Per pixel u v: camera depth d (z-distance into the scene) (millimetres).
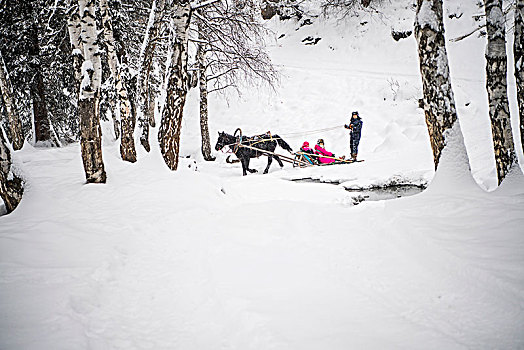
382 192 9359
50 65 14320
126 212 6414
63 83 14977
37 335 2916
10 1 13055
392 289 3617
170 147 9172
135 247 5109
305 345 2727
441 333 2842
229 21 13562
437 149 6617
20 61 13906
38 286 3666
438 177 6523
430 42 6266
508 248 3939
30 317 3150
